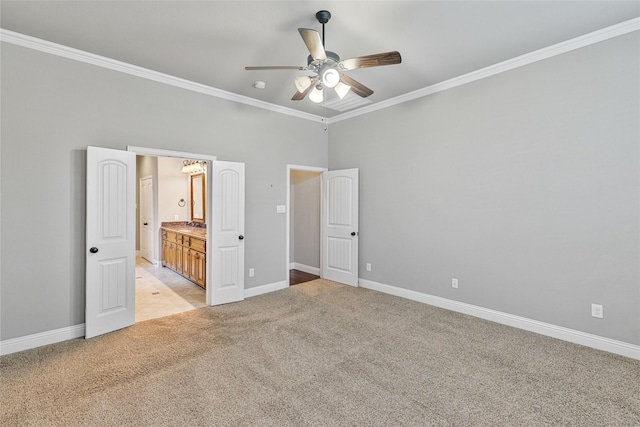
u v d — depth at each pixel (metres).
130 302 3.18
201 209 5.96
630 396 2.03
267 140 4.38
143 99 3.30
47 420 1.79
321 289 4.55
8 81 2.59
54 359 2.49
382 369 2.36
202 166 5.78
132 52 2.94
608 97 2.58
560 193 2.84
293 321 3.32
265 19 2.41
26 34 2.61
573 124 2.75
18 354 2.58
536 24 2.48
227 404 1.94
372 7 2.25
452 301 3.65
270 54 2.99
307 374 2.29
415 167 3.97
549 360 2.48
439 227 3.75
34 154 2.71
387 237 4.32
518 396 2.03
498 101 3.21
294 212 6.07
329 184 5.04
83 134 2.95
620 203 2.54
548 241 2.92
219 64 3.19
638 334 2.49
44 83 2.74
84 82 2.95
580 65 2.71
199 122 3.71
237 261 4.00
